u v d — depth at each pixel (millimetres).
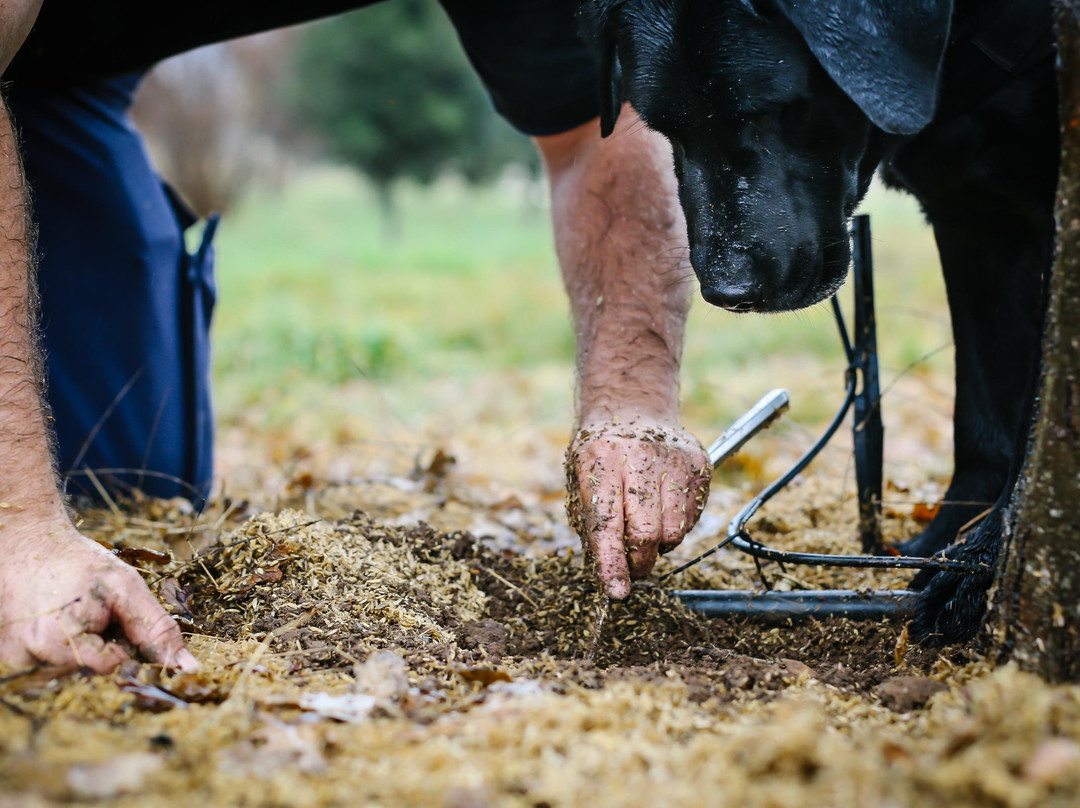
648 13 2250
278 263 17875
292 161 40781
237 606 2164
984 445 2730
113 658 1707
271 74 30781
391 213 24938
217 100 25062
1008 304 2674
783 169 2256
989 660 1745
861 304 2701
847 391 2639
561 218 2928
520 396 7414
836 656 2137
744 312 2346
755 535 3107
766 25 2164
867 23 2023
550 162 3137
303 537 2354
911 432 5258
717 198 2271
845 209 2371
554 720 1519
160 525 2977
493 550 2811
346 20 24000
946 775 1242
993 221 2598
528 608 2369
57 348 3246
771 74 2166
